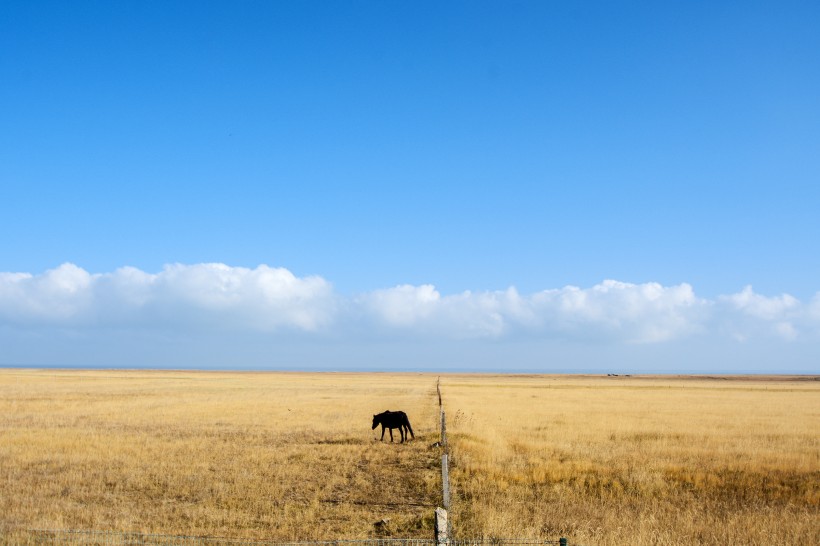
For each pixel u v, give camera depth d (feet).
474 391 265.95
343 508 52.21
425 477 64.54
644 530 44.29
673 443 92.58
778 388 342.64
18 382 281.74
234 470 66.64
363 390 262.88
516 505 52.11
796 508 55.21
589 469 69.92
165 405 154.92
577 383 427.33
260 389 255.29
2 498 53.57
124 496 55.62
